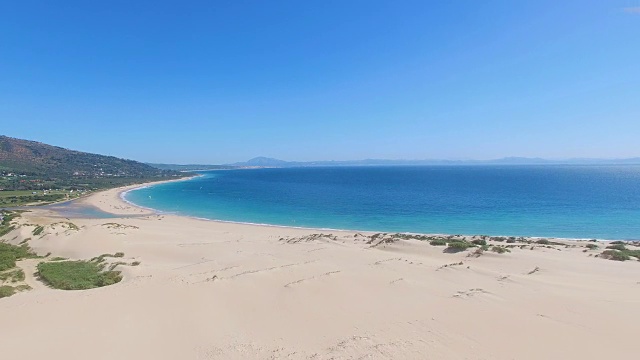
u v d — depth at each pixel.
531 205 80.38
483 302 17.48
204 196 119.00
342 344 13.05
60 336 13.22
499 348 12.69
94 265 28.41
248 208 86.50
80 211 83.44
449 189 126.94
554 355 12.12
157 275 22.75
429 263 27.34
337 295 18.39
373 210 78.88
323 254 30.95
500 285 20.70
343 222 65.56
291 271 22.67
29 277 26.16
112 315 15.29
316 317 15.84
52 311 15.63
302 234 51.78
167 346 12.92
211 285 19.20
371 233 52.12
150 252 35.44
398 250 35.06
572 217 64.44
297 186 158.75
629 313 15.83
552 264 27.59
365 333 14.11
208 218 72.69
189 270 24.95
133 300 17.03
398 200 96.38
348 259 28.64
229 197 114.44
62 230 42.44
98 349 12.38
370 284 20.30
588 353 12.23
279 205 91.31
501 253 31.17
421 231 56.09
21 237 41.53
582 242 41.34
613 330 14.05
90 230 42.38
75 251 35.34
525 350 12.51
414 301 17.80
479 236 45.56
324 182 184.50
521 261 28.78
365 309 16.73
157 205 94.81
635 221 60.12
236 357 12.20
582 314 15.73
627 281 22.70
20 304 16.91
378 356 12.09
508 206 79.50
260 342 13.40
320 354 12.33
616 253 31.42
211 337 13.78
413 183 163.75
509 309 16.44
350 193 119.88
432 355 12.20
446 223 61.78
